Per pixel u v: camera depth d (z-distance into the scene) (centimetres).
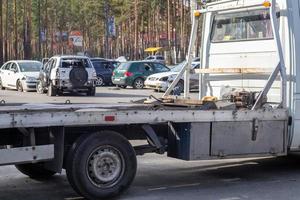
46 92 3794
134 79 4556
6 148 951
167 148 1126
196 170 1330
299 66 1211
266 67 1263
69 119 968
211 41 1412
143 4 11488
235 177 1252
